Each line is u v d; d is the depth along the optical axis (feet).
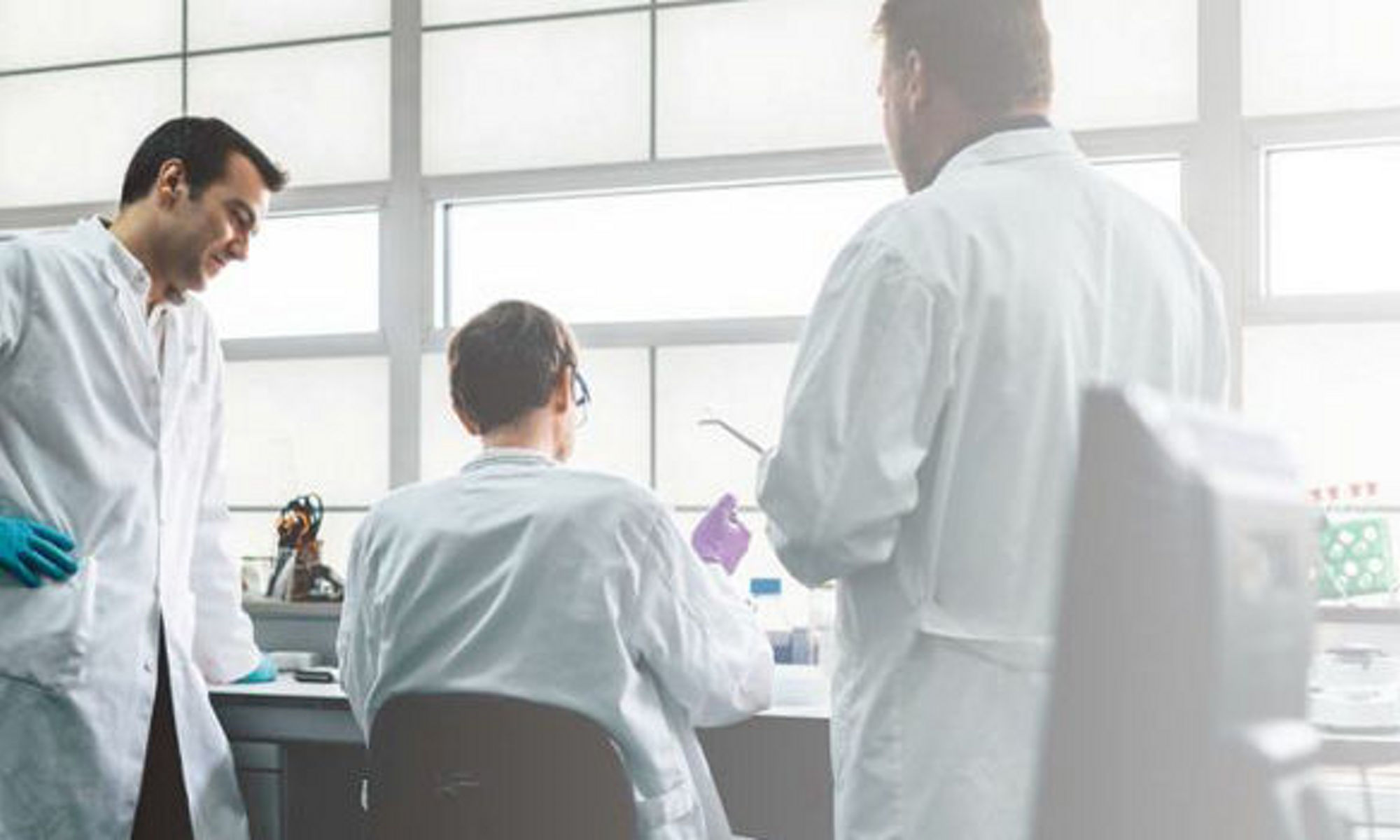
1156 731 1.41
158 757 7.82
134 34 12.92
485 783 5.57
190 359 8.13
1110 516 1.43
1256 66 10.02
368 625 6.27
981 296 4.73
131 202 7.82
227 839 8.07
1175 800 1.40
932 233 4.80
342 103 12.31
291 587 11.02
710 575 6.36
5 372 7.41
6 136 13.30
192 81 12.75
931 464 4.86
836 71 11.00
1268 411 9.99
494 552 5.95
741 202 11.45
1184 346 5.00
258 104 12.55
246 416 12.59
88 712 7.42
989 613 4.72
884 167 10.84
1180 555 1.41
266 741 8.53
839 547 4.73
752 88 11.24
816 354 4.84
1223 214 10.02
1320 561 8.64
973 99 5.04
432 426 12.03
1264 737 1.50
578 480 6.01
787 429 4.81
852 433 4.71
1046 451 4.72
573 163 11.73
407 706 5.66
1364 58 9.78
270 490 12.47
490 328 6.27
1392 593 8.99
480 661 5.90
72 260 7.58
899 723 4.81
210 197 7.67
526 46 11.86
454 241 12.26
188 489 8.27
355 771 9.20
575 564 5.85
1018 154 4.99
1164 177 10.40
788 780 8.60
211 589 8.60
